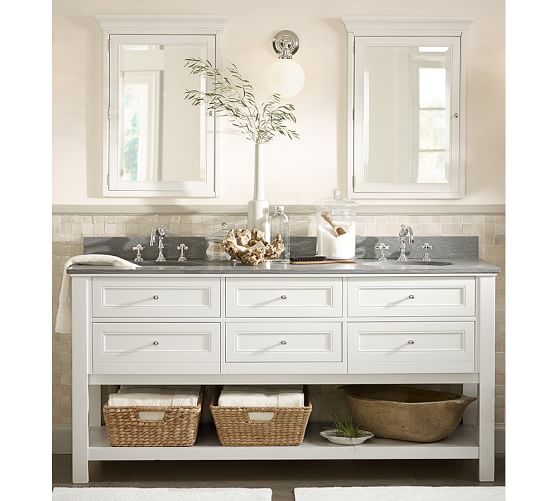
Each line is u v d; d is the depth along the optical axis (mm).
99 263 3504
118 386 3932
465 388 3863
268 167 3963
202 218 3961
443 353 3463
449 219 3988
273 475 3623
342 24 3938
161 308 3418
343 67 3947
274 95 3916
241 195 3969
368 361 3451
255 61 3936
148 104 3926
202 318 3426
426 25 3926
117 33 3902
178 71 3916
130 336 3426
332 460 3861
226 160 3957
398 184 3967
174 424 3422
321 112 3961
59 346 3980
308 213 3973
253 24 3926
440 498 3238
